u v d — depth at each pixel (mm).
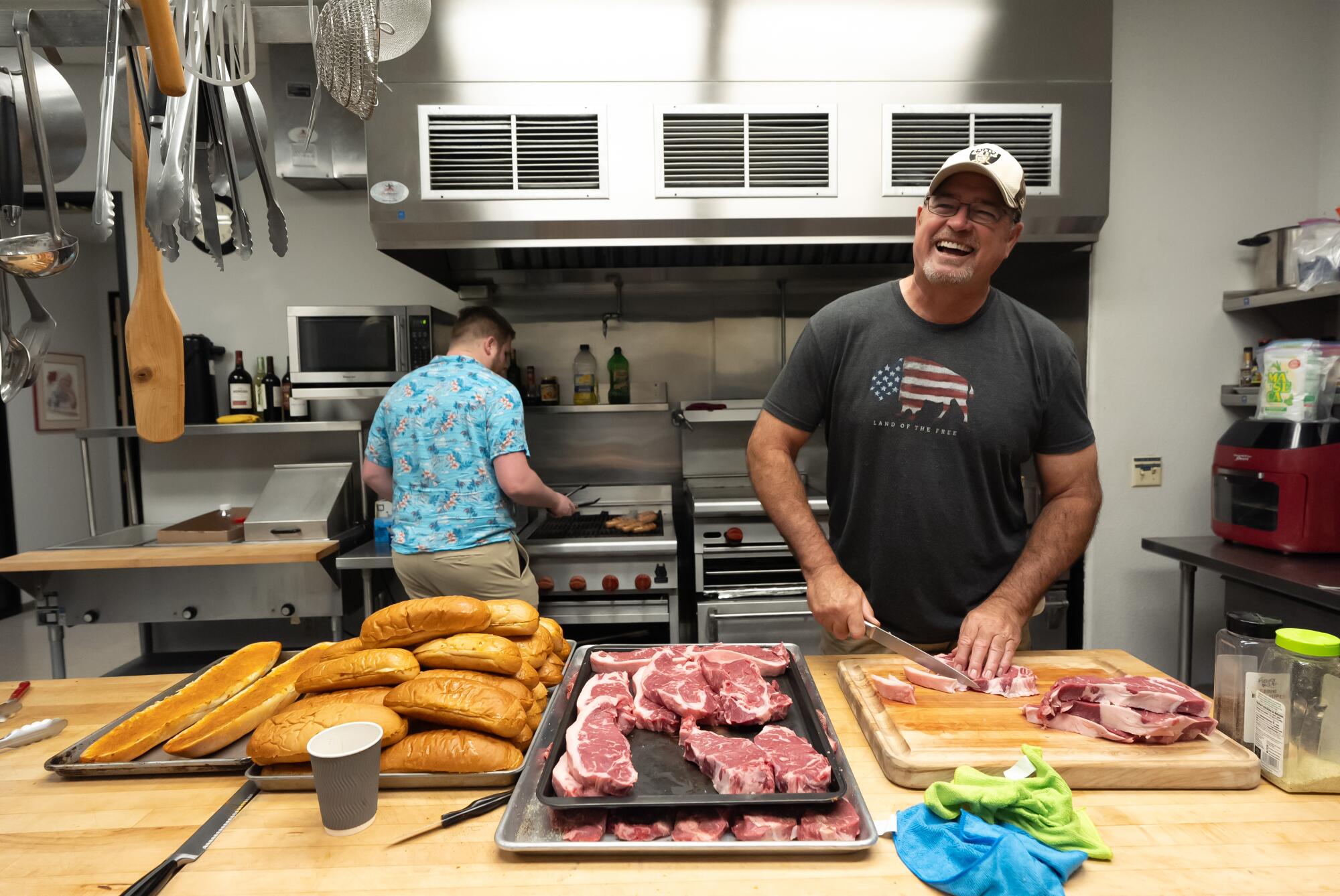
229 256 3066
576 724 887
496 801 807
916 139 2201
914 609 1393
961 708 1004
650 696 985
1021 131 2213
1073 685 934
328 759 737
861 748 955
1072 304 2506
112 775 895
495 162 2174
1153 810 796
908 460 1330
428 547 1950
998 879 642
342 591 2418
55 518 4562
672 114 2170
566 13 2148
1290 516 1979
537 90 2158
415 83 2148
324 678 934
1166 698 882
